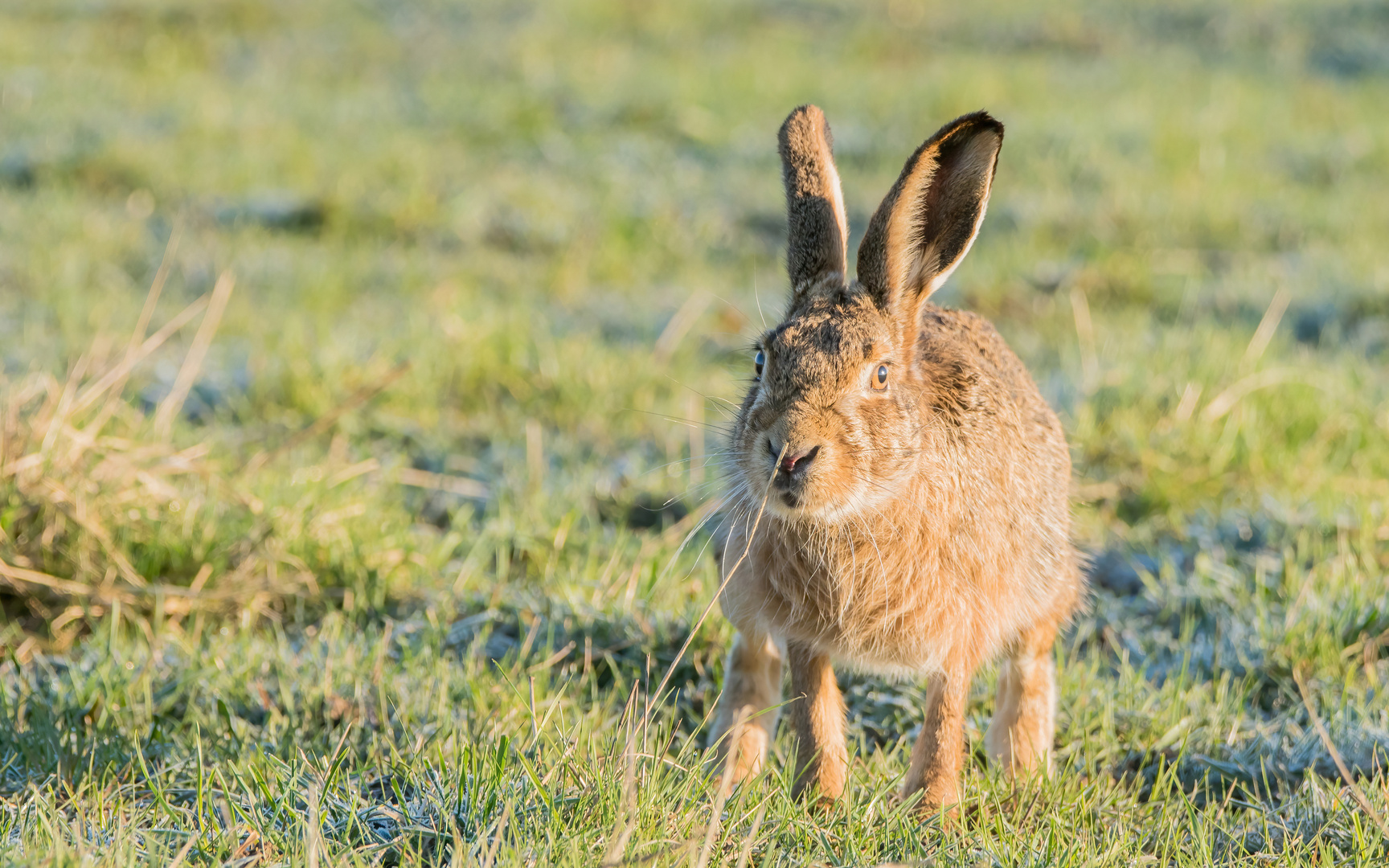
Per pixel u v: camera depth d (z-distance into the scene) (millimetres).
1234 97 52562
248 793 12086
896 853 11672
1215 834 12836
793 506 12375
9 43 54125
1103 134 46688
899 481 12812
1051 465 15297
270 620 18047
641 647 16688
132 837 11219
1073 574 15656
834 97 51375
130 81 50406
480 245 36781
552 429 25297
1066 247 36938
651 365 27328
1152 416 23953
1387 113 51438
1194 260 36094
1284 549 19703
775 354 12914
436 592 18406
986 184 13508
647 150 46031
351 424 24078
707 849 10242
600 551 19766
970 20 68062
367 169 41031
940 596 13320
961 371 14094
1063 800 13211
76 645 17188
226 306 30312
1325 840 12727
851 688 16156
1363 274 33656
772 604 13703
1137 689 15719
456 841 10945
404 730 14133
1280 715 15438
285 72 53781
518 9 66125
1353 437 23000
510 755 12656
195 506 18875
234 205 38188
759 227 39625
